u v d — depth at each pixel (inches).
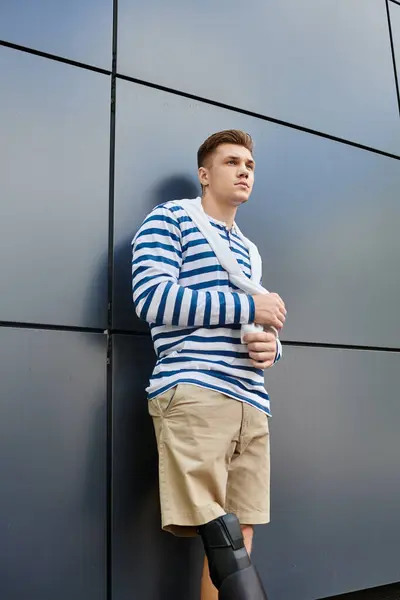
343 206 81.7
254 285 52.6
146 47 70.5
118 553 55.2
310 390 71.9
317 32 86.7
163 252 52.0
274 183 76.0
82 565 53.4
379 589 76.4
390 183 88.1
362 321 78.8
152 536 57.2
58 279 58.2
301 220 77.0
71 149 62.2
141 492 57.7
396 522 74.3
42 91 62.2
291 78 81.8
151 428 59.7
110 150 64.6
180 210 56.0
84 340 58.4
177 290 48.2
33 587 51.0
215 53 75.9
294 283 74.2
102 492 55.9
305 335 73.4
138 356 60.7
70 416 56.0
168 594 56.6
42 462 53.7
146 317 48.9
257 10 81.5
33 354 55.6
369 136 87.5
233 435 48.4
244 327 50.3
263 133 77.1
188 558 58.4
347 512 70.5
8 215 57.3
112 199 63.3
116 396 58.7
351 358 76.6
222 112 74.2
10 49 61.7
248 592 41.9
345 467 71.9
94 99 65.1
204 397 47.5
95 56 66.4
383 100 91.0
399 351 81.8
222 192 58.3
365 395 76.4
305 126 81.2
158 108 69.3
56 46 64.3
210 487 46.3
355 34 91.0
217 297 48.6
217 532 43.9
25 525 51.8
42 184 59.7
